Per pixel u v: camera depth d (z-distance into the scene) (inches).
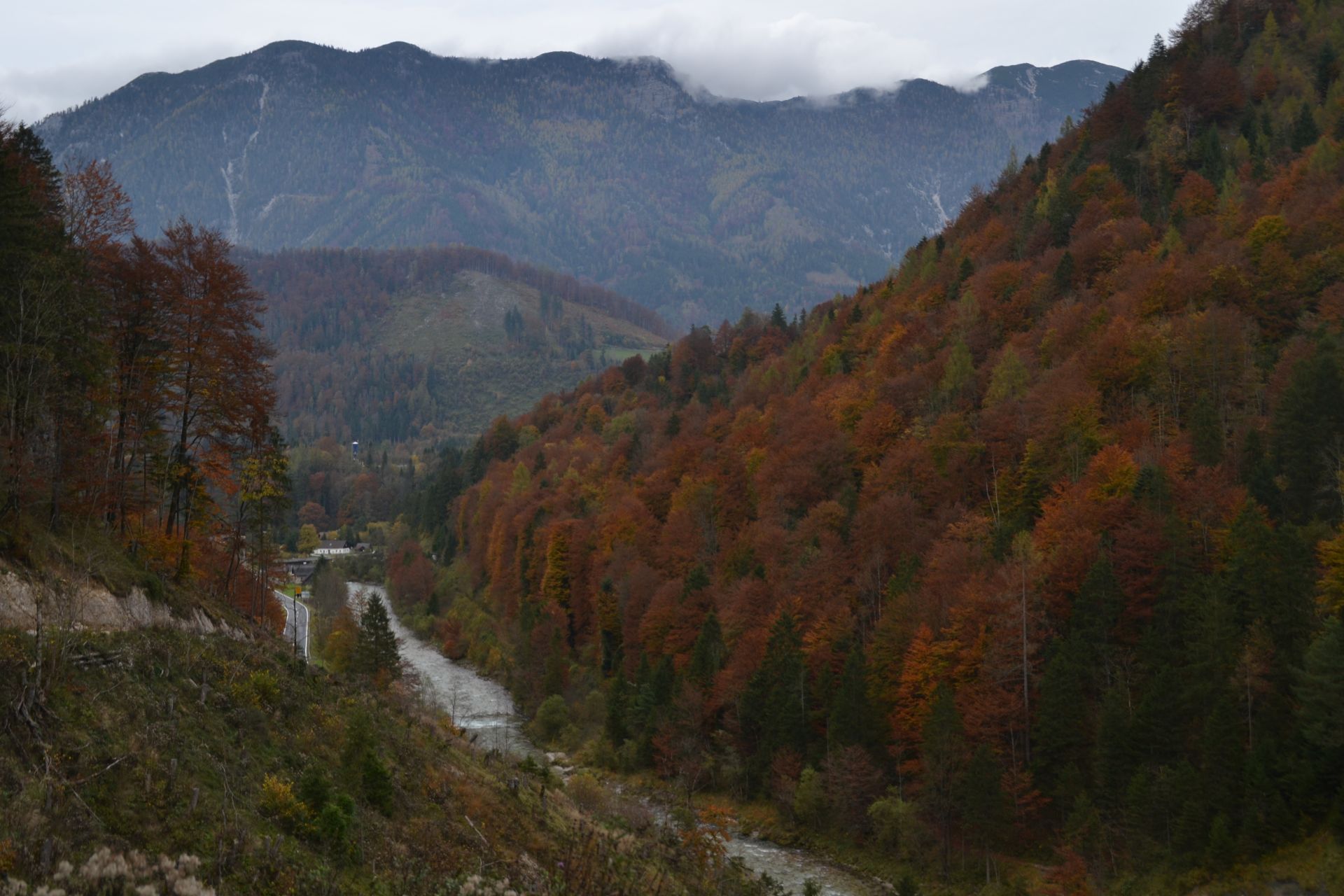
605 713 4252.0
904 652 3412.9
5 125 2329.0
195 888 1119.6
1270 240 4626.0
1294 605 2849.4
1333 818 2445.9
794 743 3457.2
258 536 3329.2
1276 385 3868.1
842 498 4576.8
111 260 2290.8
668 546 5049.2
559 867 1796.3
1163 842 2674.7
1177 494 3417.8
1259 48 6815.9
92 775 1240.8
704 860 2361.0
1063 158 7062.0
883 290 7209.6
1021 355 4758.9
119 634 1726.1
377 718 2148.1
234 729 1633.9
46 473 1930.4
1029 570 3275.1
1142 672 3021.7
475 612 6309.1
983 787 2844.5
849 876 2967.5
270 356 2571.4
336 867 1385.3
